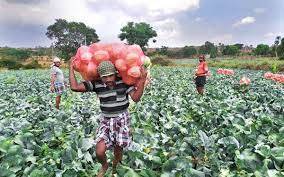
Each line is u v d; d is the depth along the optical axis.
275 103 6.29
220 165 3.11
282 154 3.07
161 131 4.31
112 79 2.63
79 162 3.04
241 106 5.60
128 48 2.70
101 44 2.68
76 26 55.94
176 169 2.77
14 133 3.93
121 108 2.72
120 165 2.97
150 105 6.14
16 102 7.12
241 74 19.19
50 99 8.19
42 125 4.36
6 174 2.70
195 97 7.57
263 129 4.07
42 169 2.82
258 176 2.73
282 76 10.60
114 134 2.74
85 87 2.72
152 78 15.18
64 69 30.89
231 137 3.45
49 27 55.91
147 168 2.93
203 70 8.47
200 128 4.41
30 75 21.22
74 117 4.96
